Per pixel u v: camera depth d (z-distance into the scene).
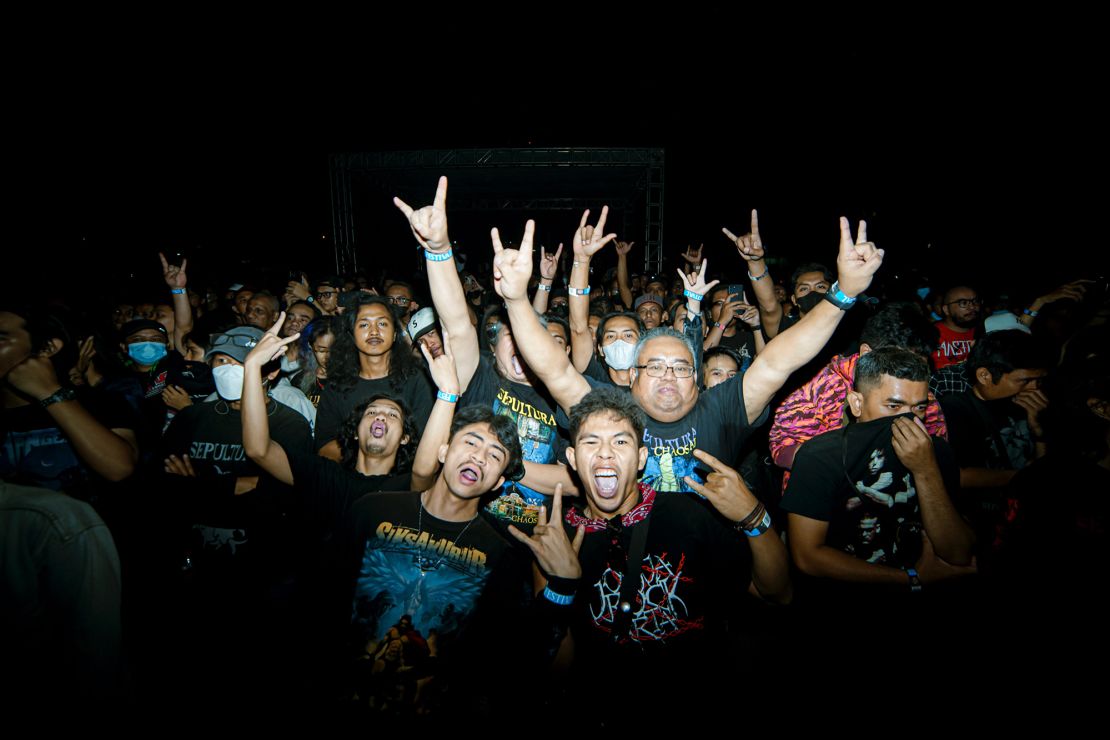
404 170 12.71
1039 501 2.21
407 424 3.04
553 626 2.11
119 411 2.81
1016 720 2.25
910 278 11.39
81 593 1.46
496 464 2.25
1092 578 2.11
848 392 2.66
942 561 2.30
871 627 2.41
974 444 3.22
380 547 2.25
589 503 2.27
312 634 2.23
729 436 2.75
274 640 2.90
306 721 2.18
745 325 6.36
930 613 2.37
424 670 2.11
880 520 2.42
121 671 1.53
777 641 2.56
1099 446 2.16
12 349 2.28
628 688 2.13
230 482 3.25
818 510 2.43
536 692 2.13
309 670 2.21
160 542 3.16
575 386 2.80
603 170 12.96
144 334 4.61
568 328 4.50
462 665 2.14
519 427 3.31
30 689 1.44
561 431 3.31
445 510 2.29
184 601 3.12
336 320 4.02
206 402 3.42
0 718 1.41
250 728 2.54
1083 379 2.22
